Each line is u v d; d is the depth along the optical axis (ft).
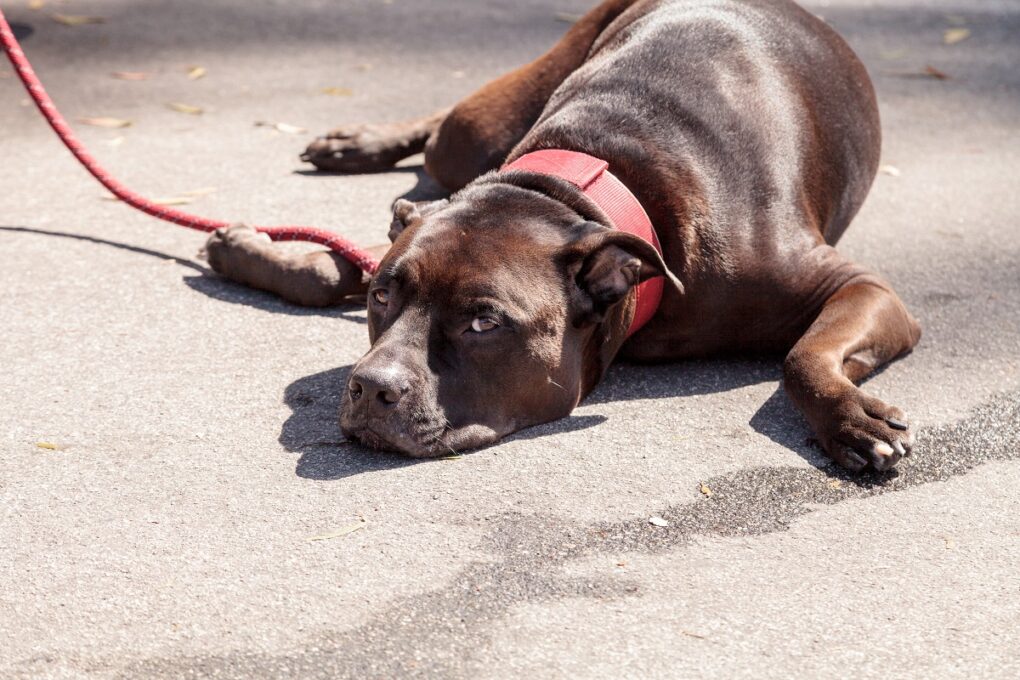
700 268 12.30
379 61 25.26
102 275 14.62
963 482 10.77
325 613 8.67
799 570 9.38
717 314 12.59
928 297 14.75
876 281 12.91
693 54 13.60
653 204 12.30
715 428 11.60
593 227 11.13
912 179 19.17
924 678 8.18
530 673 8.13
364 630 8.51
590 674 8.13
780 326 12.87
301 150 19.63
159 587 8.91
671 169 12.42
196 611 8.65
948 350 13.32
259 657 8.21
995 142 21.25
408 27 28.12
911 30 29.55
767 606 8.91
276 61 24.95
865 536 9.89
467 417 10.83
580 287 11.23
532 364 10.97
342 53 25.75
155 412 11.48
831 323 12.16
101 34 26.12
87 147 19.39
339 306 14.06
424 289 10.73
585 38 16.31
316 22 28.14
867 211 17.74
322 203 17.28
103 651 8.24
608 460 10.87
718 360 13.17
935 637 8.61
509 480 10.45
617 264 11.01
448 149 16.66
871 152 15.28
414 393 10.47
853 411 10.92
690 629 8.62
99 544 9.41
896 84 24.84
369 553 9.37
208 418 11.40
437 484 10.33
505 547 9.53
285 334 13.25
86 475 10.37
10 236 15.72
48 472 10.41
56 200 17.10
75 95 22.11
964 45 28.27
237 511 9.89
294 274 13.78
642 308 12.14
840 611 8.87
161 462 10.61
